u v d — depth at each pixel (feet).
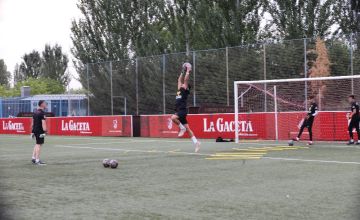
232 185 31.94
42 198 27.86
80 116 114.01
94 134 109.91
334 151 57.52
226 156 52.21
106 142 82.53
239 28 129.49
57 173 39.70
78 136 109.60
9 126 131.95
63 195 28.86
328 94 88.17
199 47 136.05
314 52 91.56
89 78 122.01
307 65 91.86
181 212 23.77
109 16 159.63
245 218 22.24
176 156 53.31
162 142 79.92
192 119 91.20
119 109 116.06
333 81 88.17
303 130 75.31
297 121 78.18
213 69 101.35
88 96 122.62
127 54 159.02
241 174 37.37
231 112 93.20
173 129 94.73
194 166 43.29
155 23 155.33
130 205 25.64
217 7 130.72
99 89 119.96
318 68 90.63
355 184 31.65
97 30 161.58
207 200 26.81
